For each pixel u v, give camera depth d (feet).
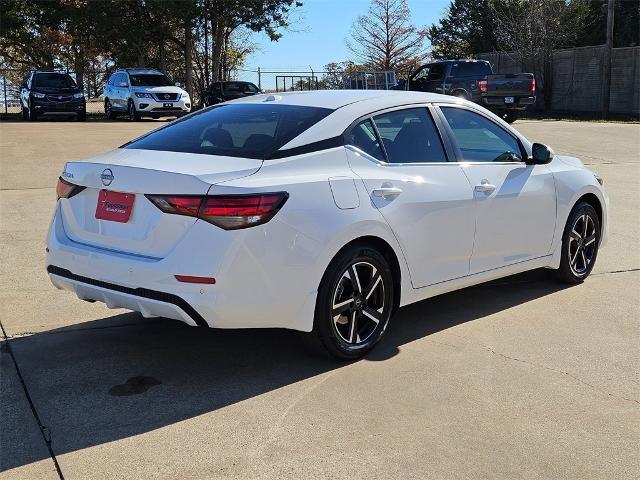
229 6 107.24
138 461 10.85
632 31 125.49
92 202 14.28
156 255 13.07
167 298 12.80
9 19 113.39
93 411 12.49
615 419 12.48
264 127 14.98
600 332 16.74
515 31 116.37
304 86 127.03
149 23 113.60
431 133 16.78
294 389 13.50
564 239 19.99
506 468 10.80
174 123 16.81
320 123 14.84
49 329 16.57
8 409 12.50
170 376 14.07
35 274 20.61
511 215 17.95
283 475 10.51
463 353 15.38
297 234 13.30
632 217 30.32
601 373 14.42
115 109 91.09
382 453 11.18
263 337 16.35
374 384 13.74
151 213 13.20
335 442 11.50
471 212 16.83
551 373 14.37
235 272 12.68
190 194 12.76
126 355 15.12
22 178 37.24
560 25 113.09
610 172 44.27
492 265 17.83
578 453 11.31
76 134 62.95
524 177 18.45
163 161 13.92
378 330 15.28
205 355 15.21
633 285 20.63
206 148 14.58
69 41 123.85
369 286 14.92
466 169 17.02
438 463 10.90
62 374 14.06
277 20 110.22
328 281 14.02
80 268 14.06
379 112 15.84
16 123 78.69
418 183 15.70
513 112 78.23
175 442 11.44
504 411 12.68
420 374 14.24
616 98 100.94
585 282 20.95
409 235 15.44
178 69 136.05
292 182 13.48
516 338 16.31
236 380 13.91
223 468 10.69
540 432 11.96
